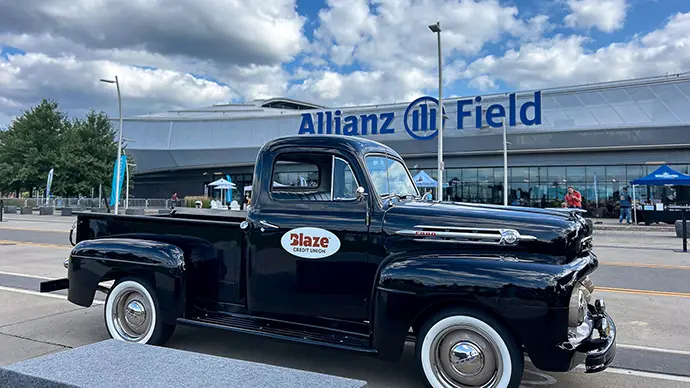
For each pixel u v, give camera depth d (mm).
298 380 2365
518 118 32406
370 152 4355
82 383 2287
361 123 36906
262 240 4352
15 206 41125
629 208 26203
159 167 54156
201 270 4688
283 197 4367
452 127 36875
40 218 29797
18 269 9859
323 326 4164
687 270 10242
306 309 4199
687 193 31047
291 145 4395
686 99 31172
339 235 4082
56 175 45531
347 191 4168
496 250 3727
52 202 42406
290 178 4418
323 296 4125
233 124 50781
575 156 34250
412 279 3578
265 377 2400
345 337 3980
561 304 3289
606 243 16438
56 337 5328
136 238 5020
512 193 36188
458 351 3527
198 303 4719
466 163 37656
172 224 4832
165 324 4609
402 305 3607
